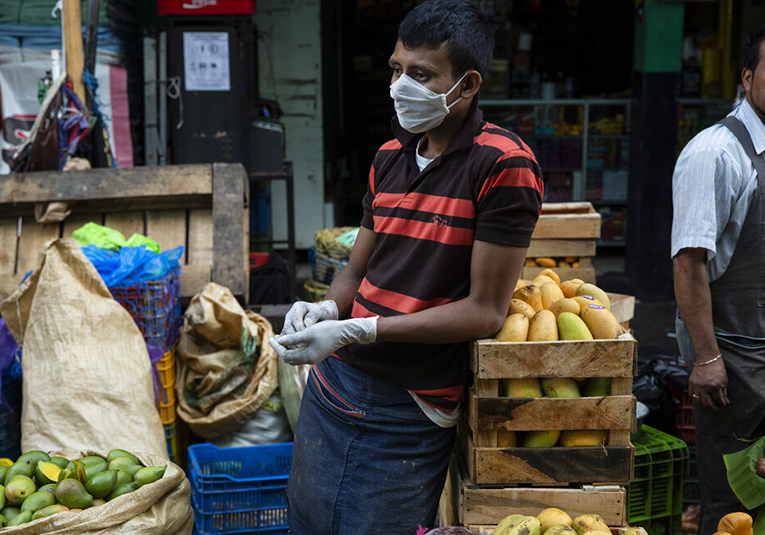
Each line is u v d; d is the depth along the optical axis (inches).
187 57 214.7
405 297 78.4
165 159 220.8
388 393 80.0
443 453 82.7
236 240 150.7
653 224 259.4
